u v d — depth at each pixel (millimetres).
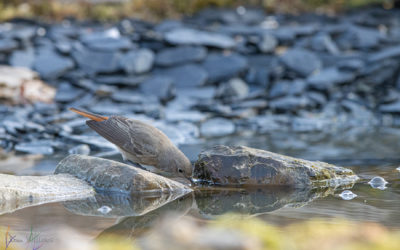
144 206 11508
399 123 25672
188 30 37344
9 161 17000
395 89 31188
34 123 22422
